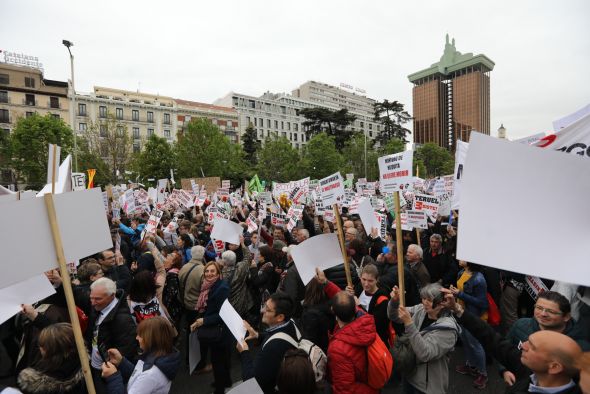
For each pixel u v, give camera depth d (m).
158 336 2.91
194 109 80.06
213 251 7.92
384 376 2.70
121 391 2.76
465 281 4.83
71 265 5.52
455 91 142.12
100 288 3.51
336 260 4.12
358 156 62.41
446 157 86.44
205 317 4.33
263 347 2.89
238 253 6.62
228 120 85.81
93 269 4.56
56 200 2.50
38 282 3.38
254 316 5.92
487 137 1.79
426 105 147.50
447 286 5.98
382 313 3.83
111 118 45.50
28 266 2.31
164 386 2.83
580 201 1.64
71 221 2.58
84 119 65.81
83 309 4.26
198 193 16.08
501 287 5.60
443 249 6.67
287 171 53.75
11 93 59.03
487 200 1.76
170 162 52.22
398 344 3.31
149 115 74.06
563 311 2.69
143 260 6.02
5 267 2.22
